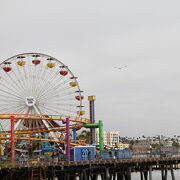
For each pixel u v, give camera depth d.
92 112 117.75
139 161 77.50
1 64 105.12
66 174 77.88
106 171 77.12
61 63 109.50
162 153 87.81
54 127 102.12
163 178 84.44
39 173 72.12
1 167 67.94
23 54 106.81
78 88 110.25
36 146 107.38
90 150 83.88
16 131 102.00
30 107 105.44
